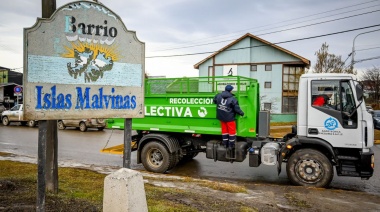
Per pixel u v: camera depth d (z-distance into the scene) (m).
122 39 3.95
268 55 33.94
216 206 4.84
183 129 8.59
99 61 3.76
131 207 2.97
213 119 8.28
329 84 7.14
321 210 5.09
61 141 15.12
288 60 33.25
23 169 7.32
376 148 13.51
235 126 7.95
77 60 3.57
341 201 5.63
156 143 8.60
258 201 5.41
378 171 9.16
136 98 4.08
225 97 7.71
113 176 3.02
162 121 8.95
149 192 5.43
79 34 3.60
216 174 8.77
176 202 4.91
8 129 21.16
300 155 7.15
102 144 14.20
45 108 3.30
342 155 7.17
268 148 7.75
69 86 3.51
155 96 8.97
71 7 3.52
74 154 11.59
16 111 23.83
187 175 8.61
